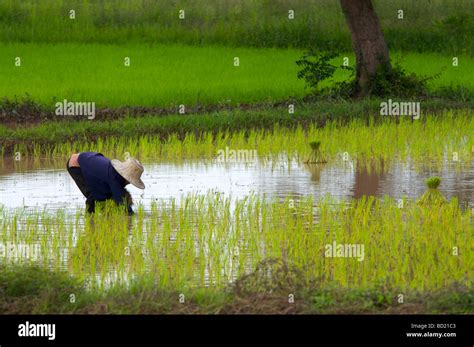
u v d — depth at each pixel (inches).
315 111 1066.7
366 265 482.3
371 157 874.8
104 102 1145.4
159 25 1839.3
